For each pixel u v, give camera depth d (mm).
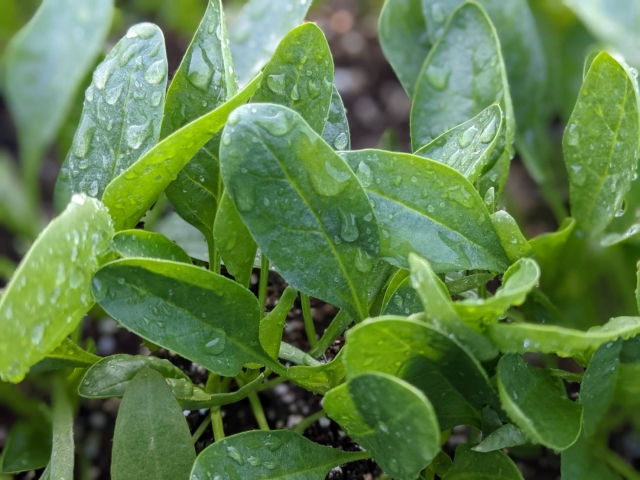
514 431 196
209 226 223
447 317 182
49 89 292
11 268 348
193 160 218
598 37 336
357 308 208
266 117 193
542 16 350
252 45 263
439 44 251
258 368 231
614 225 274
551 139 377
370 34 458
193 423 263
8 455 264
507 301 181
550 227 361
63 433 236
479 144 215
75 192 221
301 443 210
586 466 225
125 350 307
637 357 218
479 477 207
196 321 198
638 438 281
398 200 206
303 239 200
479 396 201
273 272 282
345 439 261
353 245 203
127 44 220
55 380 262
